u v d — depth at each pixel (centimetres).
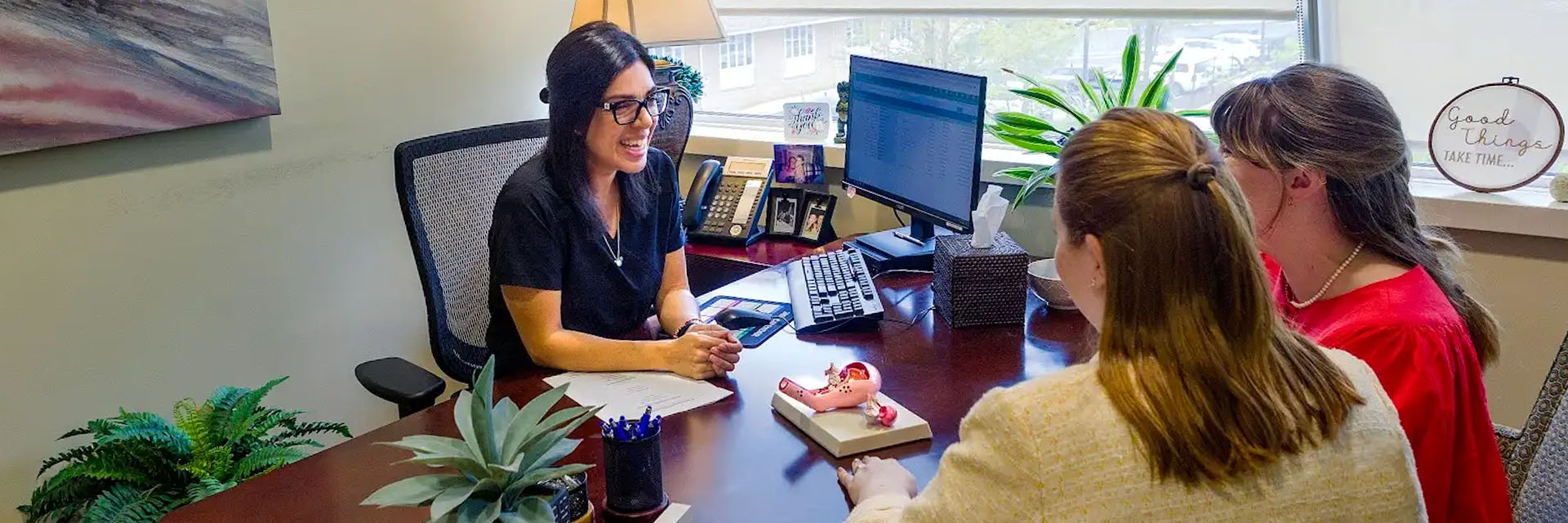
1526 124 208
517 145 223
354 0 257
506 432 117
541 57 307
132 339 230
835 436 146
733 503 134
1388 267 135
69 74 205
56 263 215
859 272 213
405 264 287
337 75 258
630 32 266
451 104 285
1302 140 129
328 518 133
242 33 232
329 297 268
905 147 228
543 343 183
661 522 130
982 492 92
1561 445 138
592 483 140
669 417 160
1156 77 222
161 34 218
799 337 191
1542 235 204
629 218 205
